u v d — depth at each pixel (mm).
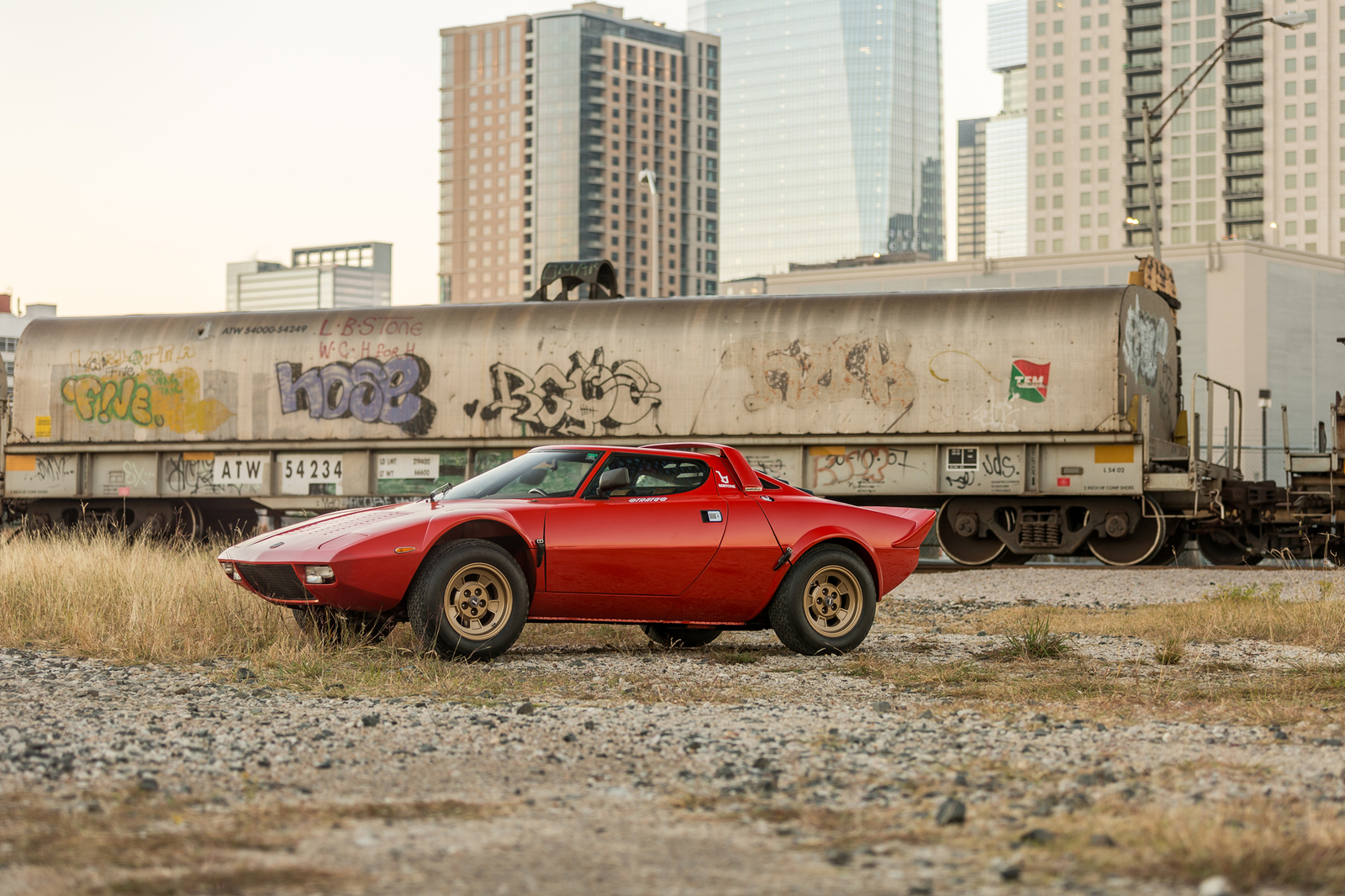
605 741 5852
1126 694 7281
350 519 9047
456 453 20469
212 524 22578
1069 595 14430
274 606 9781
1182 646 9773
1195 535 19766
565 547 8750
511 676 8008
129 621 9453
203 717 6348
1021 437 18297
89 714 6375
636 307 19969
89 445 21750
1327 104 149875
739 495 9352
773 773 5164
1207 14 155000
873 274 80188
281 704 6824
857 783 5012
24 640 9656
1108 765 5262
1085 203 160250
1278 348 74625
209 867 3760
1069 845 3996
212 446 21266
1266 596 12219
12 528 21891
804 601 9336
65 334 22094
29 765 5121
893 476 18844
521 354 20141
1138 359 18891
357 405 20734
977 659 9125
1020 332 18406
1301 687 7523
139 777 4973
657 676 8086
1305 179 150500
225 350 21328
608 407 19781
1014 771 5184
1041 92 163250
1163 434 20047
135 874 3703
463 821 4406
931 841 4117
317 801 4699
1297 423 75375
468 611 8609
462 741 5824
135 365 21688
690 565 9023
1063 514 18547
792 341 19172
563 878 3713
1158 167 157375
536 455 9453
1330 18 149875
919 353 18719
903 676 8164
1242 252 73312
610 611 9062
